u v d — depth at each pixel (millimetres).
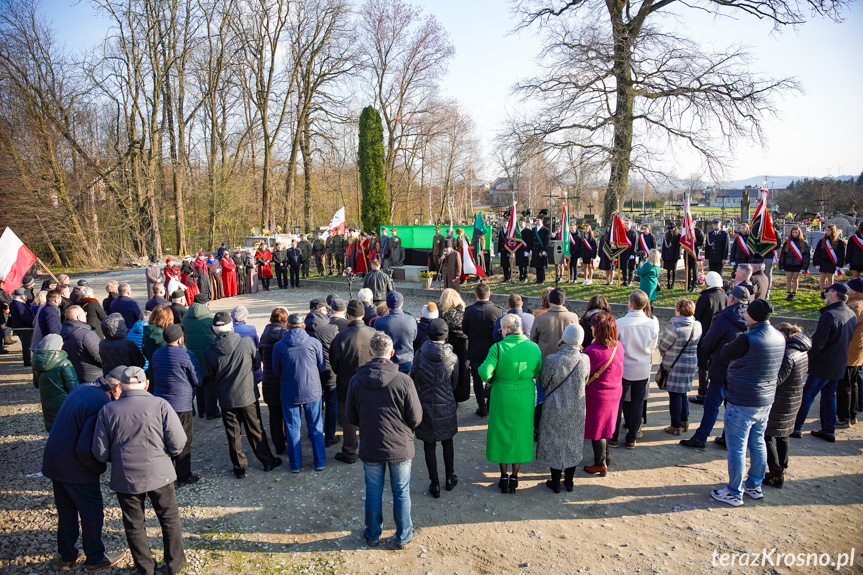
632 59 18062
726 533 4508
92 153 30938
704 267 17922
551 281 16438
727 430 4973
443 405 5086
